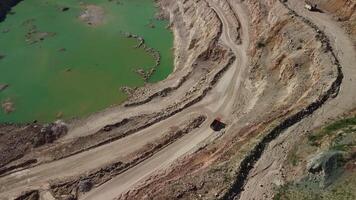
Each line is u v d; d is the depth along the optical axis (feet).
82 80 254.47
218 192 146.20
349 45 203.41
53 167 195.00
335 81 181.57
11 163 201.67
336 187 135.33
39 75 259.60
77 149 203.21
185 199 148.05
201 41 259.39
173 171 172.14
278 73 212.43
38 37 290.76
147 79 252.21
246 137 170.81
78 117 227.40
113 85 249.55
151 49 276.82
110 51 276.62
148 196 155.53
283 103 187.52
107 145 203.41
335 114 167.63
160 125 209.97
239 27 255.09
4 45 284.82
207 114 209.97
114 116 221.66
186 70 245.24
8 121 230.48
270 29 233.55
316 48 201.67
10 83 255.09
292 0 241.76
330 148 146.61
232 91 220.23
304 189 139.23
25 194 182.70
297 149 154.81
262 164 152.66
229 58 236.22
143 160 189.98
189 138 197.47
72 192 181.27
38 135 215.51
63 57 272.72
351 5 220.64
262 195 142.82
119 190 178.50
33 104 240.32
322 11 230.27
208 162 164.55
